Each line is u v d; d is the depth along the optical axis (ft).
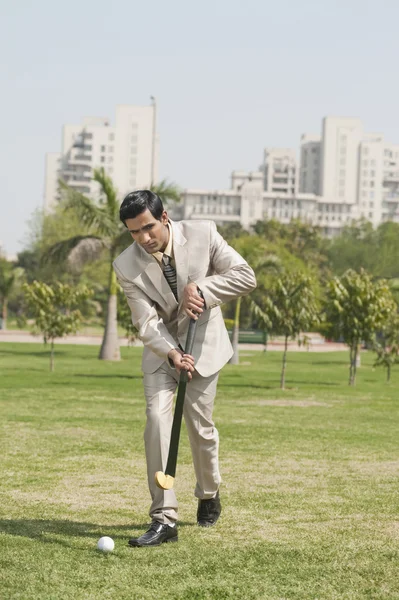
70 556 14.93
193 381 16.79
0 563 14.40
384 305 66.39
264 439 33.47
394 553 15.55
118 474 24.29
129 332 96.12
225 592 13.05
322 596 12.95
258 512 19.27
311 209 564.71
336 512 19.36
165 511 16.17
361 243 311.06
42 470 24.88
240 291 16.58
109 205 95.04
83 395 51.67
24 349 112.98
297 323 63.16
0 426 35.60
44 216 211.00
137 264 16.66
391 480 24.14
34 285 73.77
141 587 13.21
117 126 568.00
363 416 43.83
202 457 17.21
